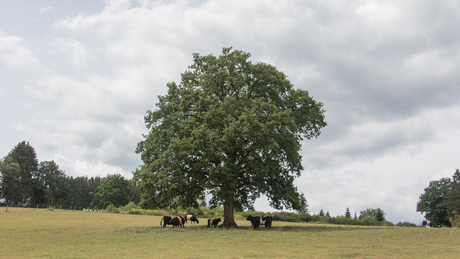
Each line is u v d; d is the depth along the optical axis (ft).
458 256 33.17
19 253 39.11
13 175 312.50
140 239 54.80
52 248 43.73
